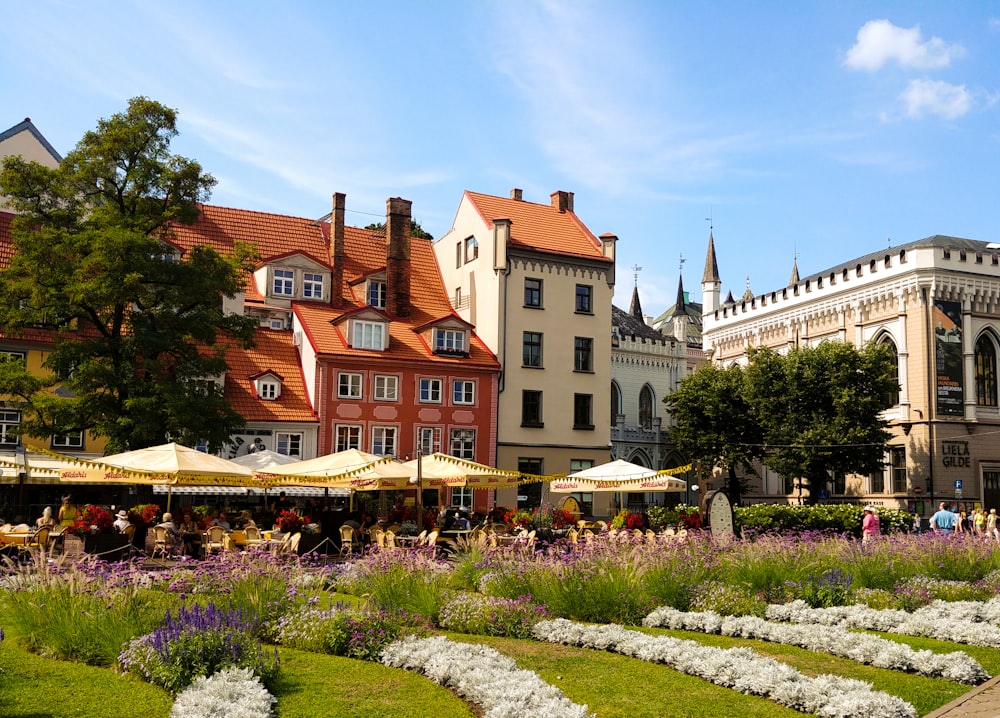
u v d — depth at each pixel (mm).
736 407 69062
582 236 60531
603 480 37062
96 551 23609
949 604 18156
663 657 13273
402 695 11055
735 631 15680
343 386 49344
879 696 10875
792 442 60188
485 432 53094
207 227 54344
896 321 68375
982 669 12852
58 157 53188
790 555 20328
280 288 53125
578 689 11648
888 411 68188
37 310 35812
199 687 10266
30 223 36938
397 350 51781
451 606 15859
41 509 40344
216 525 26703
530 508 53969
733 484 71062
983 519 48688
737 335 85938
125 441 35438
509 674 11492
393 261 55594
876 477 68875
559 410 56000
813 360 60562
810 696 11094
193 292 37531
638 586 17375
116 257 35219
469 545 22375
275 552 17750
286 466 31000
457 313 58875
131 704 10086
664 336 89562
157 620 12445
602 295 58625
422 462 33531
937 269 66062
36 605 12930
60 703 9961
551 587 17125
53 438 42750
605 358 58219
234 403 47000
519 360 55062
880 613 17094
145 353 36531
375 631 13531
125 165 37844
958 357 66375
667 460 85938
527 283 56156
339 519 30062
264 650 11867
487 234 56562
